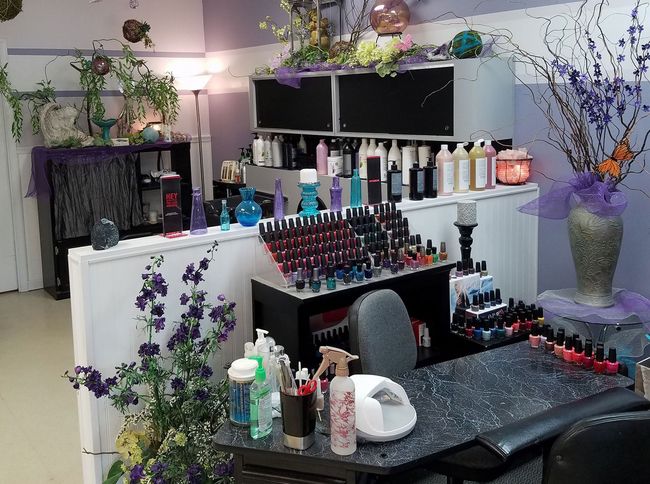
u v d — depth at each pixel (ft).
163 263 8.80
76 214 18.61
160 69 21.24
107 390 7.73
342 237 9.71
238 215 9.73
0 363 14.49
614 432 4.81
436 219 11.34
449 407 6.53
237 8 19.95
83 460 8.92
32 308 18.21
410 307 10.91
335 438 5.68
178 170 20.74
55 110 18.60
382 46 14.10
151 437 8.32
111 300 8.40
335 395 5.63
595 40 10.98
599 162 11.14
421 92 12.78
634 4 10.36
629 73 10.57
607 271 9.80
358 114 14.33
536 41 11.82
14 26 18.71
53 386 13.32
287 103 16.48
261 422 6.09
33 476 10.08
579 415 5.89
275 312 9.19
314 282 8.89
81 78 18.99
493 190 11.87
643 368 8.46
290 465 5.92
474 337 10.13
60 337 16.03
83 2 19.63
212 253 9.21
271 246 9.18
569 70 10.59
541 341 8.17
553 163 11.93
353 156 15.08
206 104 22.22
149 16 20.80
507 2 12.16
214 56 21.48
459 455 6.70
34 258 19.75
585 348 7.49
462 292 10.58
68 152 18.21
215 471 7.52
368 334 7.66
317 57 15.35
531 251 12.75
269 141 17.53
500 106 12.11
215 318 8.46
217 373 9.52
